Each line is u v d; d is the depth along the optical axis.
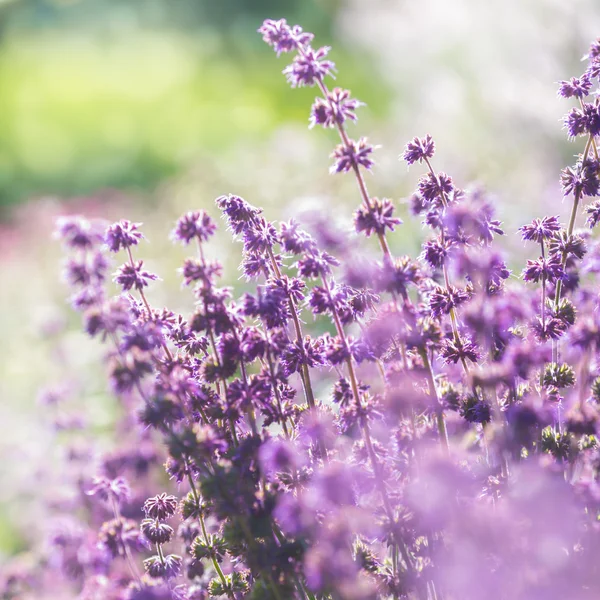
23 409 2.66
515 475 1.38
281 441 1.41
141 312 1.43
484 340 1.39
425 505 1.35
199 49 9.22
